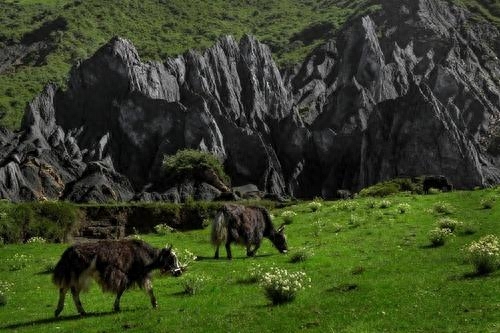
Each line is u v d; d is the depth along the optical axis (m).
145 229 61.59
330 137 126.50
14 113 157.50
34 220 54.62
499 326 15.17
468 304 17.77
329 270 26.58
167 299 22.39
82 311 20.41
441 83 141.38
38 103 129.62
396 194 61.16
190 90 135.38
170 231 46.44
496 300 17.89
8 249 39.62
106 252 19.80
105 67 131.88
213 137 120.25
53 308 22.44
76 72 133.38
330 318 17.59
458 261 25.91
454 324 15.88
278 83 153.38
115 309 20.64
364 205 48.84
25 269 32.09
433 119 114.44
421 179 70.12
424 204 47.88
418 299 19.03
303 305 19.47
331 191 120.00
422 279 22.42
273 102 145.88
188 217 62.19
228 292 22.97
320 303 19.58
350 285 22.20
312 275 25.64
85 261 19.50
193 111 122.25
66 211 57.94
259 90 147.00
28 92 172.12
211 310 20.09
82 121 130.00
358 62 155.12
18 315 21.64
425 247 31.00
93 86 131.50
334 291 21.69
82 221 60.22
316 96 153.88
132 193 104.19
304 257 29.44
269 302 20.55
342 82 154.88
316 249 32.75
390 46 161.62
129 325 18.56
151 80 133.12
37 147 112.12
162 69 137.00
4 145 111.94
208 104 129.25
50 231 54.91
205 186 101.44
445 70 142.38
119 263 19.91
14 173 96.00
